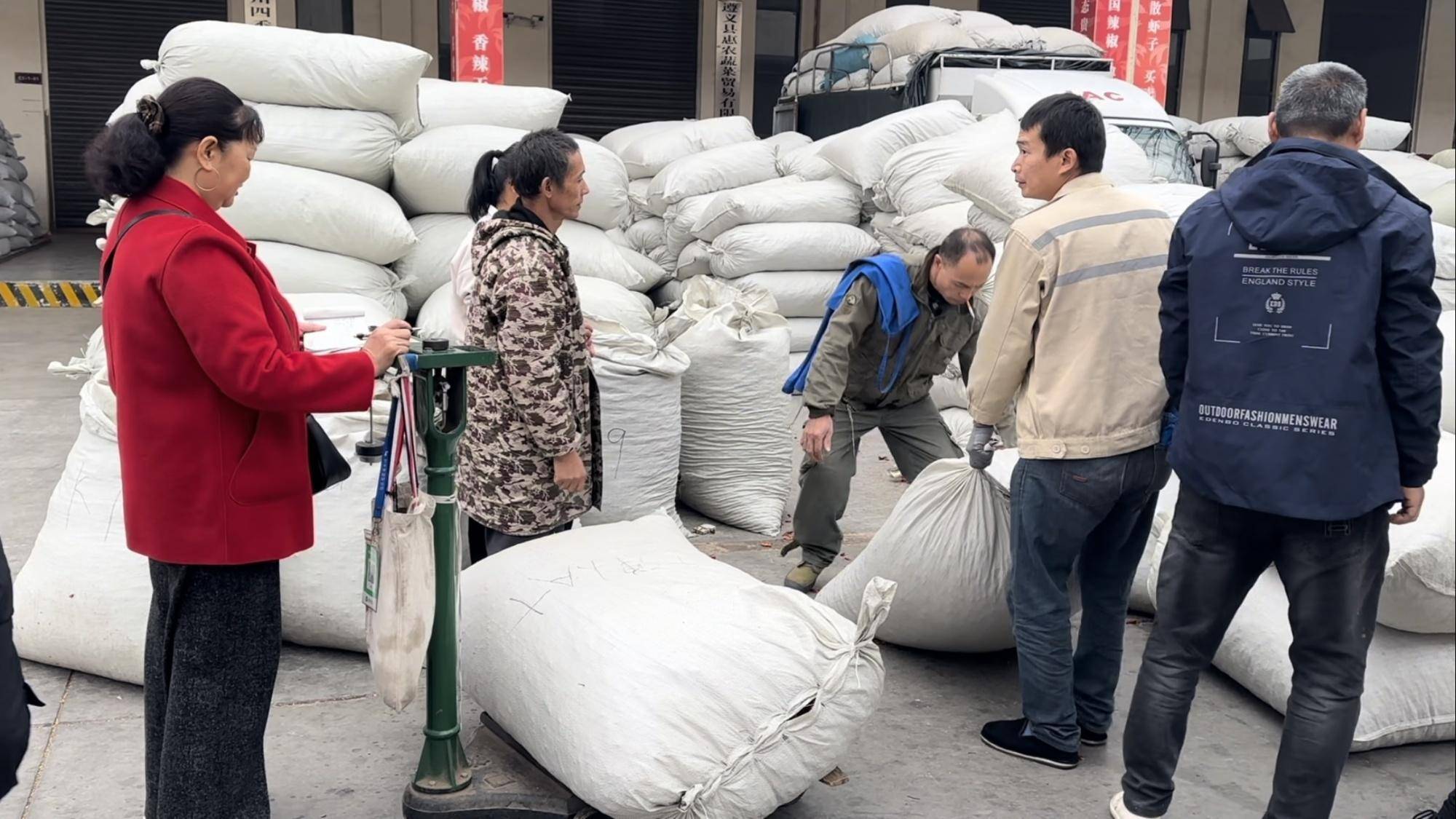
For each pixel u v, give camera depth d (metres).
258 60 4.51
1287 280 2.04
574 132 13.75
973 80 7.44
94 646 2.86
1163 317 2.26
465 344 2.76
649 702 2.10
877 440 5.84
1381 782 2.66
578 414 2.75
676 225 6.94
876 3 14.24
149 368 1.87
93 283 9.12
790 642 2.23
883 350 3.38
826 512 3.57
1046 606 2.64
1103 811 2.51
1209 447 2.13
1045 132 2.50
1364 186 2.00
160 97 1.91
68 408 5.84
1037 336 2.52
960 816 2.47
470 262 2.76
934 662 3.26
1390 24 15.17
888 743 2.79
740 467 4.28
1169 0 9.27
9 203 10.65
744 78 14.14
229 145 1.93
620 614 2.26
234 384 1.82
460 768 2.36
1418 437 2.02
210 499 1.91
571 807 2.30
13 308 8.84
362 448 2.17
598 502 2.88
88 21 12.90
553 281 2.57
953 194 6.05
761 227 6.47
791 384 3.50
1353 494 2.02
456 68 7.61
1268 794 2.59
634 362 3.82
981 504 2.98
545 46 13.41
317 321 2.49
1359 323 1.98
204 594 1.97
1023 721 2.79
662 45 13.89
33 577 2.95
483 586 2.49
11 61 12.73
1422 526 2.49
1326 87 2.10
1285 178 2.05
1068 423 2.45
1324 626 2.14
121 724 2.74
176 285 1.81
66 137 13.07
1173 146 6.72
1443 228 2.94
